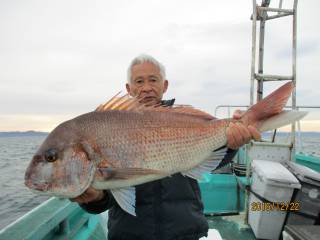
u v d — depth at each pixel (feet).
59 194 6.81
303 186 13.58
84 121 6.98
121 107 7.50
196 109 7.98
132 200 6.91
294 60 16.69
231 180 18.42
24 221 8.84
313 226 10.80
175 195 8.32
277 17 17.71
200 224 8.46
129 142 7.06
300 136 23.97
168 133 7.42
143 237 8.10
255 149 16.56
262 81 17.15
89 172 6.73
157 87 8.95
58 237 10.37
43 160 6.83
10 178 71.61
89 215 13.66
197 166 7.71
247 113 7.90
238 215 17.81
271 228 14.10
